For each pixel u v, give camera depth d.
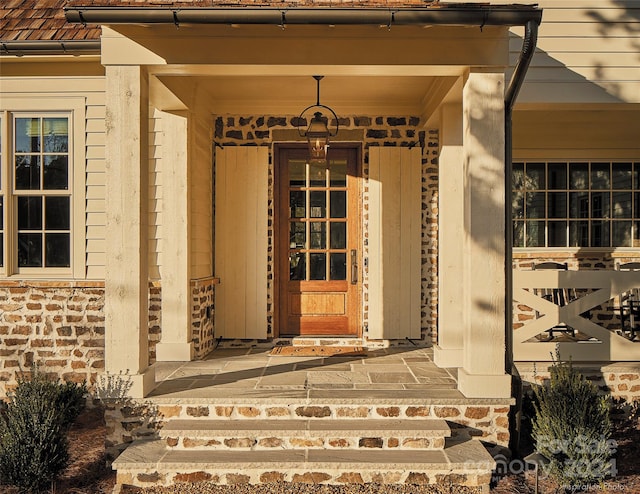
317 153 6.57
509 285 5.50
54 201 7.29
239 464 4.66
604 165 8.43
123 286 5.14
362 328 7.69
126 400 5.09
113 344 5.13
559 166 8.43
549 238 8.44
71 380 7.09
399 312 7.65
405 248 7.67
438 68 5.23
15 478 4.66
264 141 7.73
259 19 4.66
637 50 6.37
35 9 7.13
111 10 4.65
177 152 6.72
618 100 6.38
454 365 6.31
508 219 5.53
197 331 6.91
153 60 5.14
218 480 4.68
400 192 7.66
